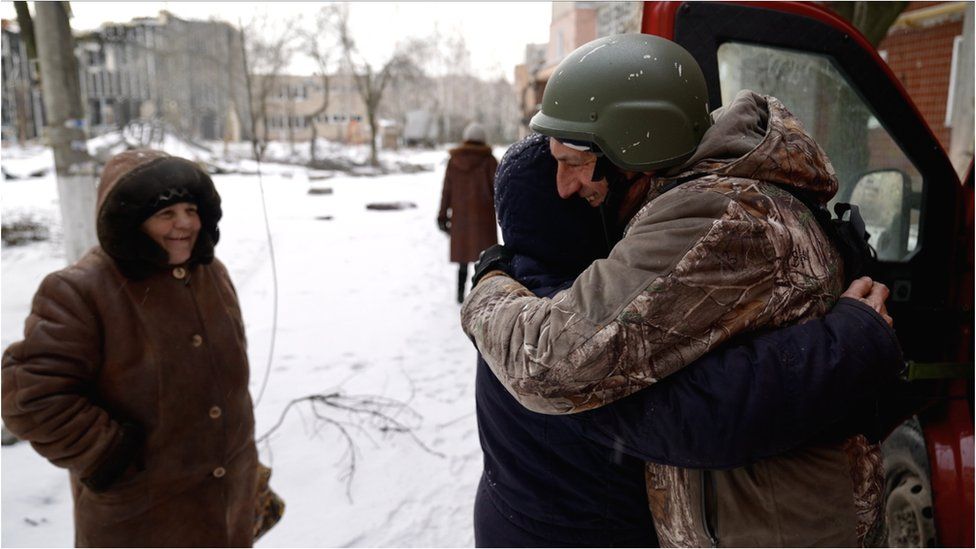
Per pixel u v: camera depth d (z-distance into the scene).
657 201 1.04
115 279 1.63
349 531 2.60
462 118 52.16
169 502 1.70
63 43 4.41
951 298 2.01
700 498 1.09
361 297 6.18
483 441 1.39
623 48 1.09
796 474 1.06
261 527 2.08
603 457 1.24
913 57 11.02
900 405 1.87
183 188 1.61
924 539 1.98
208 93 32.16
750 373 0.96
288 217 11.57
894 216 2.02
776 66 1.84
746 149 1.04
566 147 1.13
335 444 3.31
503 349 1.06
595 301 0.99
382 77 35.22
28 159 21.03
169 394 1.67
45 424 1.50
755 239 0.97
